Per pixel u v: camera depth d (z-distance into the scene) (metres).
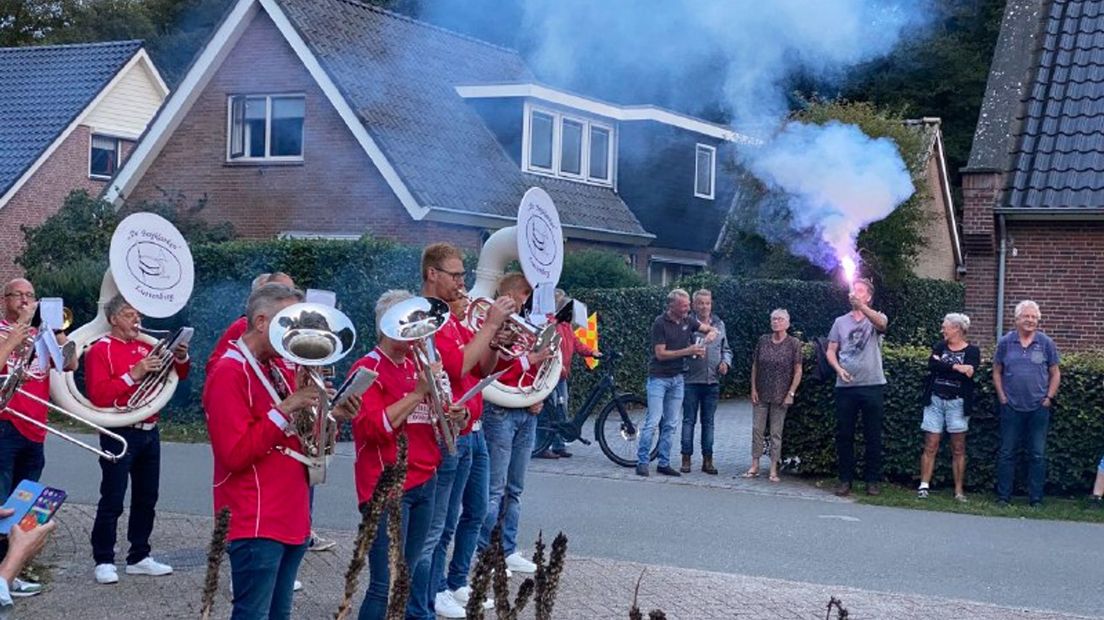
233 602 4.93
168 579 7.75
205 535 9.17
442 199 20.95
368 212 21.44
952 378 11.91
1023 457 12.15
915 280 26.17
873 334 12.05
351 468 12.57
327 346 4.55
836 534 10.07
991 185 18.17
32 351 6.96
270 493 4.88
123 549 8.62
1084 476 11.98
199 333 15.87
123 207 23.23
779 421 12.70
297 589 7.55
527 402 7.48
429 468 5.78
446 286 6.31
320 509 10.24
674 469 13.09
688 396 13.12
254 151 22.53
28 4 42.75
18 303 7.60
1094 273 17.89
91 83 31.09
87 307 17.31
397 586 3.54
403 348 5.66
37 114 30.47
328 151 21.75
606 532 9.80
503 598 3.50
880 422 12.07
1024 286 18.30
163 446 14.26
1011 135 18.70
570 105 25.22
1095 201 17.66
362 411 5.49
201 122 22.81
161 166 23.17
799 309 23.83
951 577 8.69
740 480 12.75
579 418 13.66
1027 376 11.59
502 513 3.55
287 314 4.58
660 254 28.00
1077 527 10.75
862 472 12.72
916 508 11.50
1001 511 11.42
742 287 22.52
